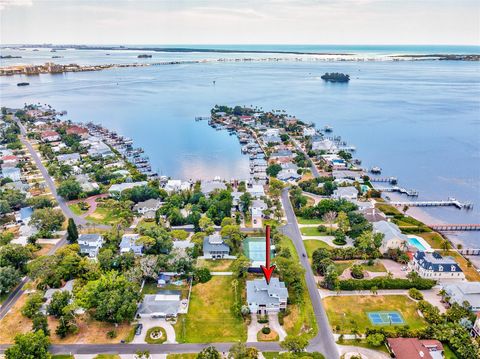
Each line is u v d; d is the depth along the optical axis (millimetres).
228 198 199125
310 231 177125
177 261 141500
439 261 141000
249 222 186750
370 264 149000
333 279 133000
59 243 167750
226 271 146375
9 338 112938
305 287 135750
